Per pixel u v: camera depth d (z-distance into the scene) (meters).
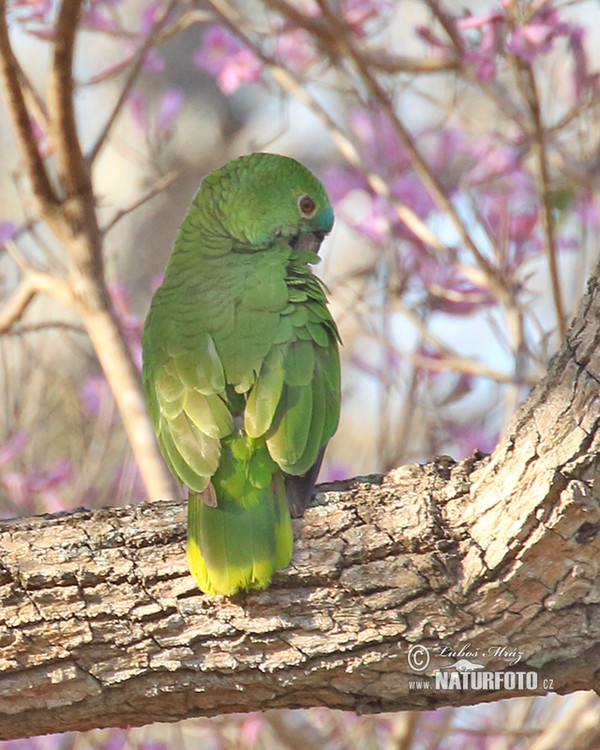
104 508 7.48
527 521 6.72
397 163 13.76
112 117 11.59
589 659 6.93
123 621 7.07
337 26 12.06
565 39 13.09
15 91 10.83
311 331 8.02
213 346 7.90
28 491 13.34
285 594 7.04
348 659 6.99
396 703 7.14
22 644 7.05
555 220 12.93
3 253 13.71
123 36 13.27
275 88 17.17
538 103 11.18
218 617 7.06
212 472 7.29
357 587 6.99
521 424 6.82
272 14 15.59
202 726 13.04
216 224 9.20
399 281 12.70
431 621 6.95
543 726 12.87
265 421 7.43
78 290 11.54
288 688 7.10
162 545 7.23
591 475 6.57
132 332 13.56
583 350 6.61
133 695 7.14
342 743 13.04
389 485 7.29
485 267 11.99
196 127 22.78
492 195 13.23
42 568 7.12
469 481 7.11
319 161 22.64
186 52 22.98
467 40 12.63
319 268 16.50
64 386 14.07
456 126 15.70
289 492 7.33
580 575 6.77
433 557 6.96
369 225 13.26
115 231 21.80
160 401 7.89
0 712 7.13
